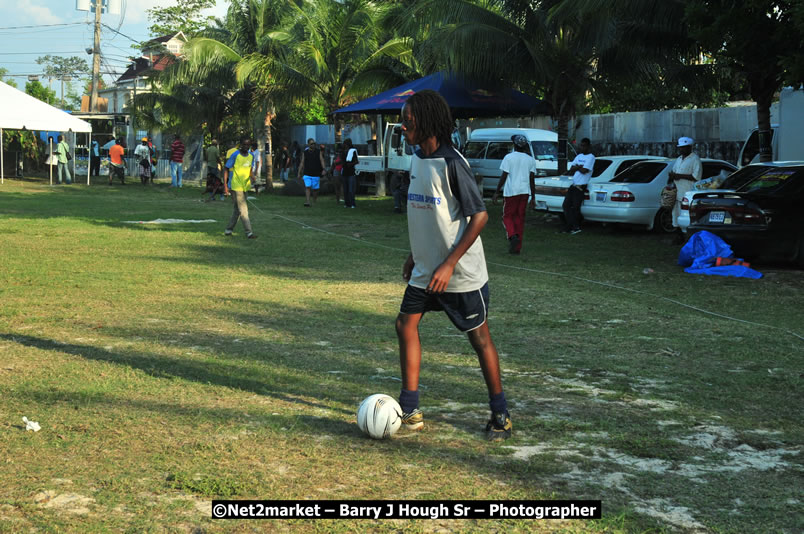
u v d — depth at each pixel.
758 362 6.14
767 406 4.98
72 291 8.82
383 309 8.13
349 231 16.75
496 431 4.27
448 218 4.03
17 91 30.72
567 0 16.38
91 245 13.14
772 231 11.35
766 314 8.36
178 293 8.86
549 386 5.36
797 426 4.57
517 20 19.70
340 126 29.59
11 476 3.58
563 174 18.84
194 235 15.11
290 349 6.29
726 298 9.30
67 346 6.23
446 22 19.89
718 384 5.49
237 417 4.52
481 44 18.72
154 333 6.79
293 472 3.71
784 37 11.91
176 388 5.09
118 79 65.06
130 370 5.50
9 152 38.41
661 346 6.65
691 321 7.78
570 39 19.33
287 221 18.77
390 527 3.17
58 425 4.30
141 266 10.92
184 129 35.84
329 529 3.13
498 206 24.19
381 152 30.58
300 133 45.78
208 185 26.00
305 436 4.22
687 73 18.97
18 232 14.78
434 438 4.24
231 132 40.16
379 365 5.82
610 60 19.05
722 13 12.58
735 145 22.84
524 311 8.19
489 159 24.73
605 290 9.67
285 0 31.42
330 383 5.29
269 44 30.30
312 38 28.33
